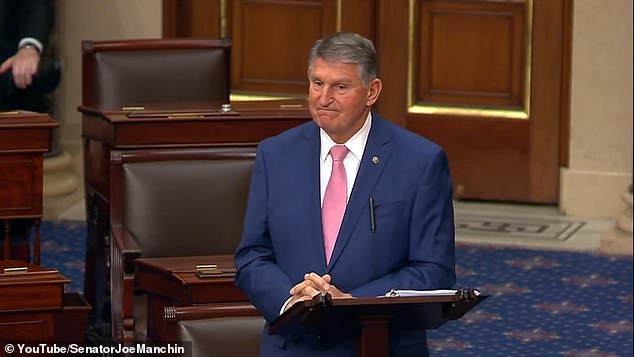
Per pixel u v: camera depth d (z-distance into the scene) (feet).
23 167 68.85
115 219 67.92
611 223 102.68
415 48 107.04
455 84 107.04
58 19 106.22
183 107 75.77
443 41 106.73
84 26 106.83
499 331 79.71
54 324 61.62
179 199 66.95
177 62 82.58
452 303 42.88
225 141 70.69
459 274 90.22
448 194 47.55
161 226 66.69
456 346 76.95
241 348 58.95
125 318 63.21
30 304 58.75
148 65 82.02
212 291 60.03
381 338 43.98
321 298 41.93
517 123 105.70
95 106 78.02
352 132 47.06
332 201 47.26
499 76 106.11
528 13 104.53
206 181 67.26
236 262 48.44
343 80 45.24
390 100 107.76
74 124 106.73
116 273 65.98
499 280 89.15
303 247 46.78
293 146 48.11
